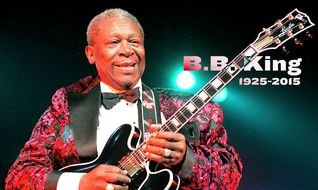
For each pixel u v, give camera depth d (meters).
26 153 2.50
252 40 4.49
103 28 2.48
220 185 2.39
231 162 2.46
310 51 4.48
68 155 2.47
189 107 2.43
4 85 4.51
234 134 4.56
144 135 2.49
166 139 2.25
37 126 2.55
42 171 2.41
